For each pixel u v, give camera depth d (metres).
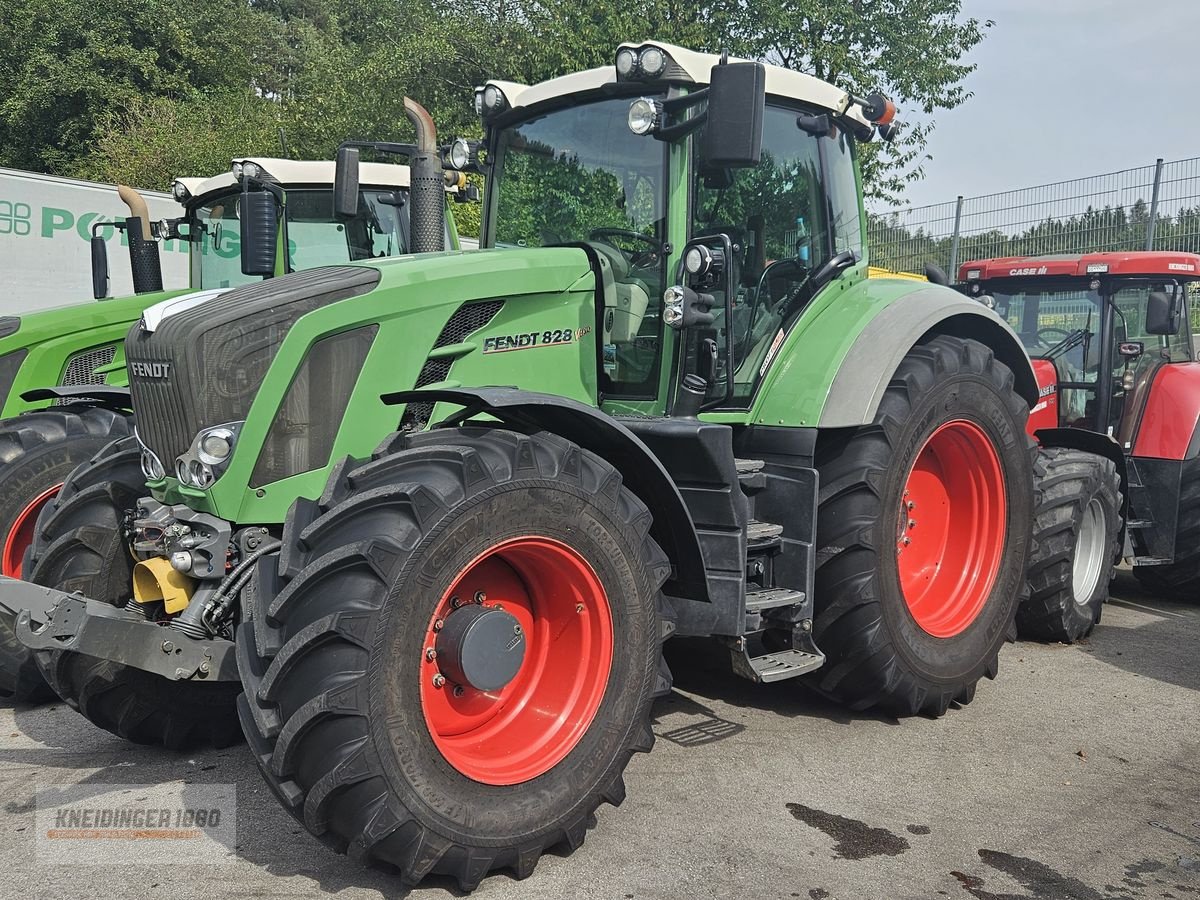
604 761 2.88
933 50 17.06
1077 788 3.37
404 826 2.48
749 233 3.85
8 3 24.00
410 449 2.76
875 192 17.66
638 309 3.63
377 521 2.53
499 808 2.65
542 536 2.77
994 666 4.29
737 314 3.79
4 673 4.07
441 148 4.39
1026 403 4.41
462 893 2.65
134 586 3.04
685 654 4.80
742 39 16.11
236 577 2.84
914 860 2.87
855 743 3.75
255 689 2.57
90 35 23.56
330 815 2.49
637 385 3.66
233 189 5.99
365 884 2.70
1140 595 6.36
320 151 18.27
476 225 14.62
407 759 2.49
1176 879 2.79
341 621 2.39
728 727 3.91
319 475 2.99
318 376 2.98
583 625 2.93
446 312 3.20
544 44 16.11
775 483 3.73
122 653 2.65
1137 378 6.14
